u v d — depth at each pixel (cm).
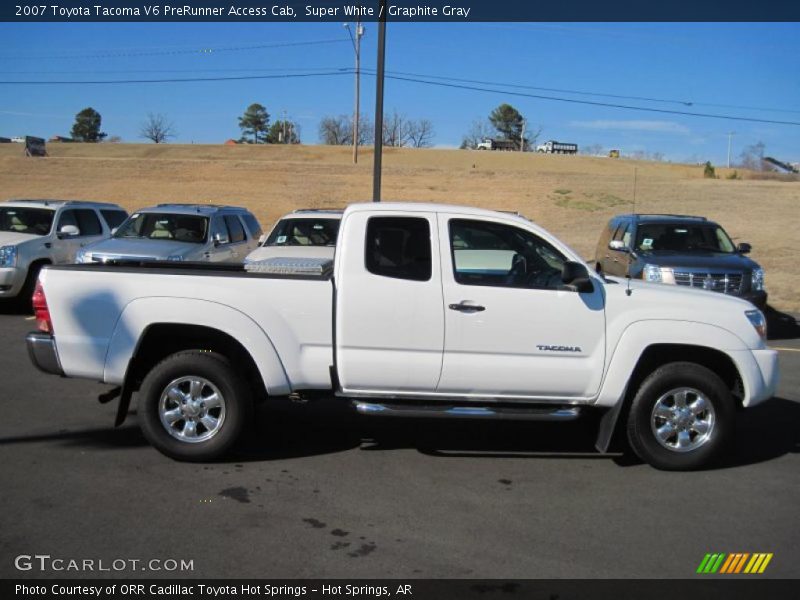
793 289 1616
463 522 457
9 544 412
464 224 551
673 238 1241
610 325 545
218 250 1250
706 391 552
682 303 555
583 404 554
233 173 5028
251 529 439
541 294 541
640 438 554
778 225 2881
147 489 496
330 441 613
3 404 693
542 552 419
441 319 535
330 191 4431
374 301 534
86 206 1429
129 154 8050
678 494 513
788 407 759
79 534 427
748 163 6950
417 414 539
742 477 551
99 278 542
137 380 566
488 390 546
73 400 711
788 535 448
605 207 3888
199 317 534
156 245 1157
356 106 6238
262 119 14150
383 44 1555
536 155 8281
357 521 455
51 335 548
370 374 540
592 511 480
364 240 539
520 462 573
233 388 542
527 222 561
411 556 411
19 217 1326
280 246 1166
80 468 532
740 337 555
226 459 560
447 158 7606
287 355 539
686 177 5753
